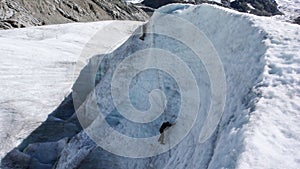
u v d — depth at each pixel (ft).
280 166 18.21
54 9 263.70
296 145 19.94
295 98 24.50
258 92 26.43
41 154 60.75
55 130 70.90
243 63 33.91
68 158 46.50
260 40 34.37
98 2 347.97
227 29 44.42
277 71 28.25
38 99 87.71
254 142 20.17
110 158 42.29
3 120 71.20
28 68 107.65
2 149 60.49
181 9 65.26
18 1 231.09
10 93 85.10
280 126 21.88
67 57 137.49
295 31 35.06
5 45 122.72
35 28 189.78
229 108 29.43
